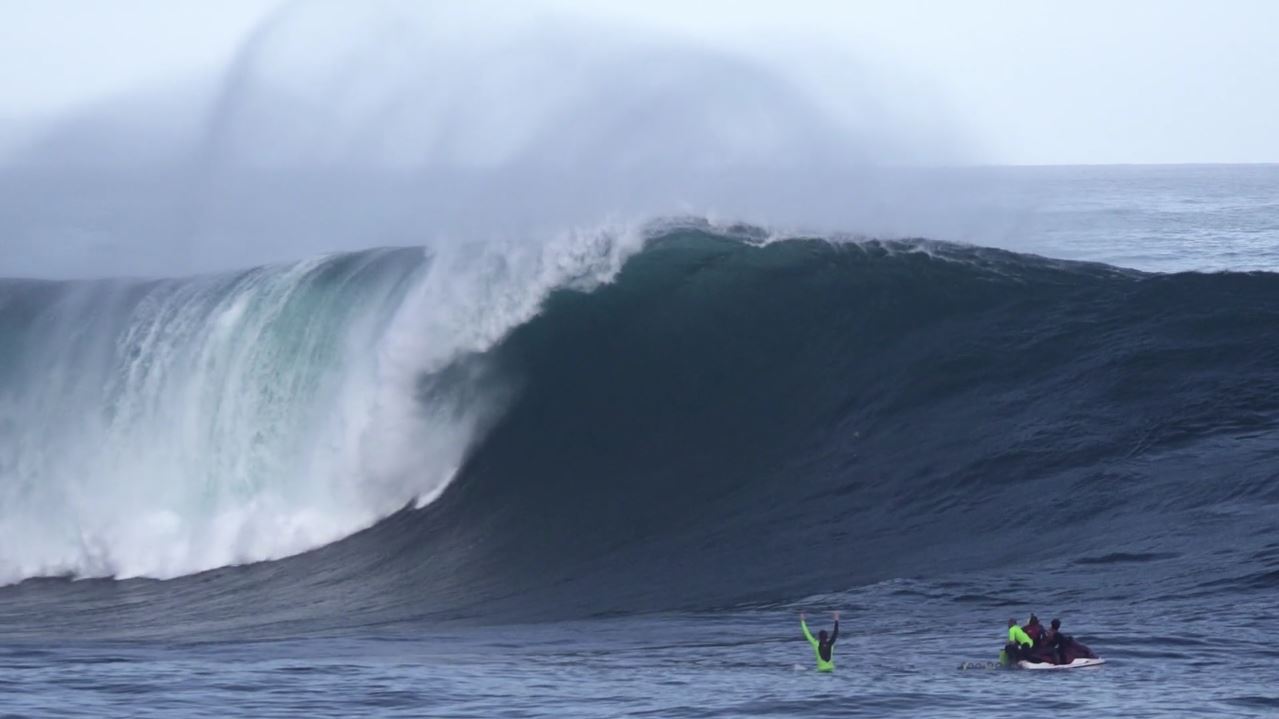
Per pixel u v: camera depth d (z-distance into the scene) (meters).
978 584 69.56
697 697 51.53
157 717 48.62
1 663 61.09
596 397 106.75
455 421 105.19
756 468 96.50
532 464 102.19
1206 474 78.00
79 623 85.12
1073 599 65.00
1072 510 77.94
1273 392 87.50
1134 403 89.50
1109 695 50.28
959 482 85.69
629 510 94.38
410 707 50.28
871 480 89.69
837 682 53.72
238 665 59.59
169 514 104.25
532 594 81.50
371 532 100.19
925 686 52.72
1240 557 66.94
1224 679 51.91
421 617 78.50
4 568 102.50
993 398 95.94
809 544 82.31
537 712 49.34
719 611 71.81
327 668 58.31
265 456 104.94
